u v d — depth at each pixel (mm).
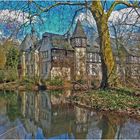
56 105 18719
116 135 9398
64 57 52531
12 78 50438
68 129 10617
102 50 18141
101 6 17656
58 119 12961
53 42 53906
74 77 42188
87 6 17375
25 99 23891
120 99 14570
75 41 54438
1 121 12484
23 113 15086
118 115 12750
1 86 42625
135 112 12430
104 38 17969
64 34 18938
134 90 17469
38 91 34594
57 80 42969
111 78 18141
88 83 29859
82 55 46531
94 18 17953
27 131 10336
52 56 53125
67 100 20688
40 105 19203
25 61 55375
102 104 14695
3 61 51500
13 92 33000
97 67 49219
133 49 24219
